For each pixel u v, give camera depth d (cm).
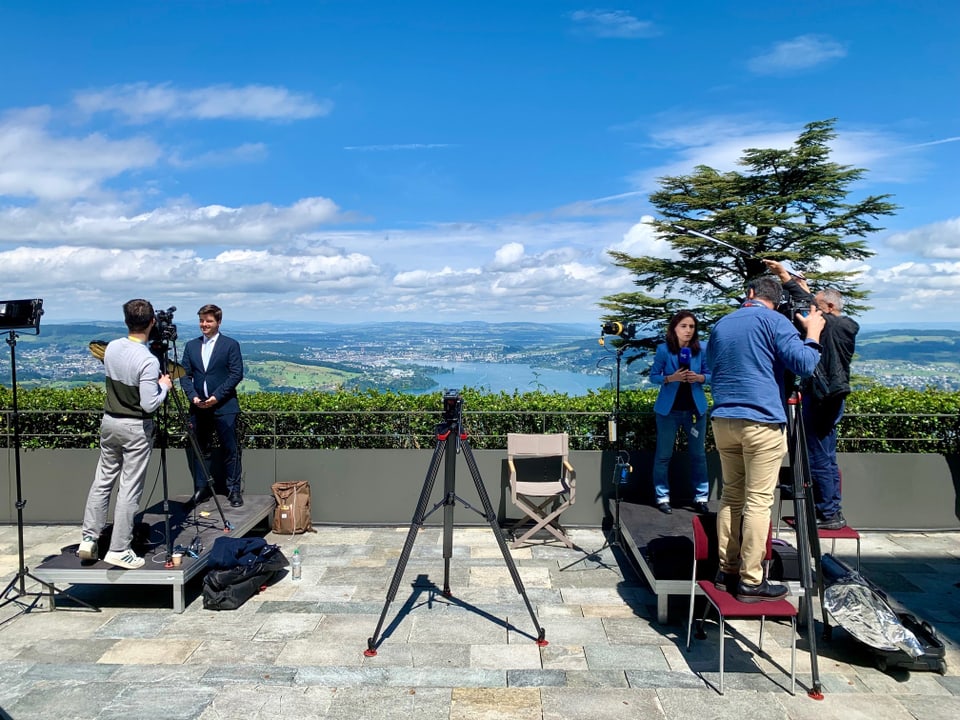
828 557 408
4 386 698
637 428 635
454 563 534
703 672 356
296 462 638
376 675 351
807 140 1238
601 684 343
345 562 534
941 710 319
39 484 641
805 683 345
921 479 620
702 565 407
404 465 637
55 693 331
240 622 418
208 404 568
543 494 573
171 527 519
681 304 1270
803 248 1201
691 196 1298
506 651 380
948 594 474
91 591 472
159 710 316
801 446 361
